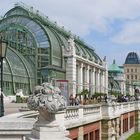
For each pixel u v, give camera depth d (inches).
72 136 884.0
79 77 2930.6
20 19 2618.1
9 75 2143.2
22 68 2327.8
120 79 5044.3
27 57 2536.9
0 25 2637.8
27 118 637.9
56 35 2775.6
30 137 421.7
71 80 2714.1
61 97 418.3
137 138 2071.9
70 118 867.4
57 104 408.8
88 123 1053.8
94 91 3297.2
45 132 405.1
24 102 2025.1
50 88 416.8
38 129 411.2
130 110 2167.8
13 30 2588.6
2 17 2672.2
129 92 5305.1
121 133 1779.0
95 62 3403.1
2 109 911.0
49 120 415.5
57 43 2701.8
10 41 2564.0
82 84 2955.2
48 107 406.0
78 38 3334.2
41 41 2566.4
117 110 1573.6
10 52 2303.2
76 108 918.4
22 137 567.8
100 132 1246.9
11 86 2158.0
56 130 408.2
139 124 2425.0
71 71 2726.4
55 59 2620.6
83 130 1002.7
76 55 2817.4
